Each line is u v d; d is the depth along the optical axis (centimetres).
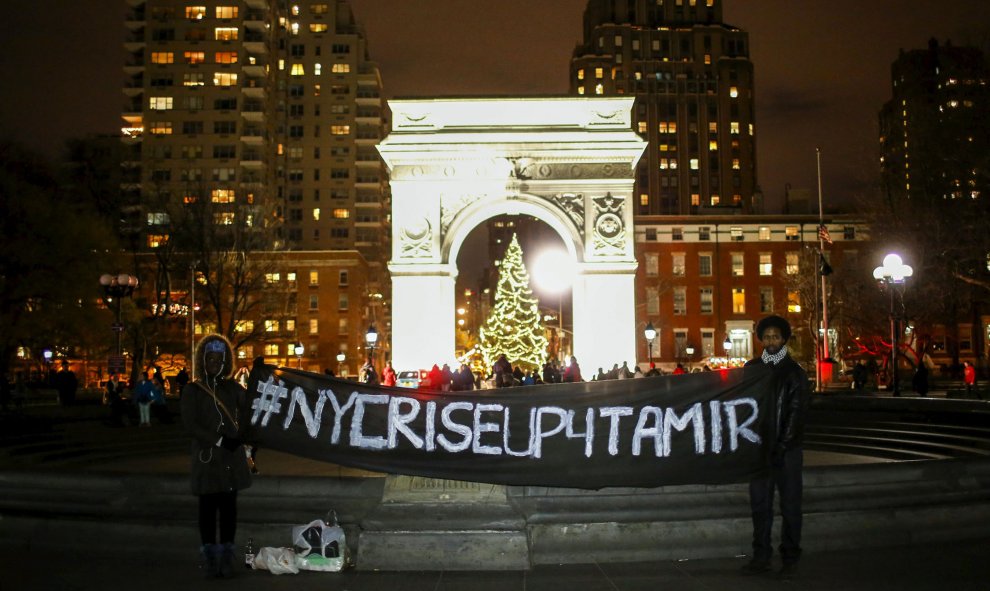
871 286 5978
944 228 5006
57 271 5228
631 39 15600
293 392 1223
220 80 11662
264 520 1262
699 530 1214
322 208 12700
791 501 1081
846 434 2967
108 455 2750
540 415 1221
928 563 1161
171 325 8256
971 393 3850
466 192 5197
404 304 5122
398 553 1133
